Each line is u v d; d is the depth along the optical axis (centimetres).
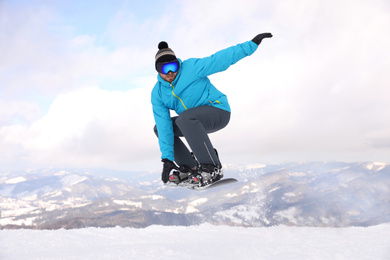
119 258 280
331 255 287
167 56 271
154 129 317
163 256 287
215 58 270
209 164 287
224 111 287
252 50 272
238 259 275
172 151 301
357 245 330
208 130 292
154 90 301
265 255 293
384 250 297
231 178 298
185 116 274
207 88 286
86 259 281
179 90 280
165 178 296
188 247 336
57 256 294
